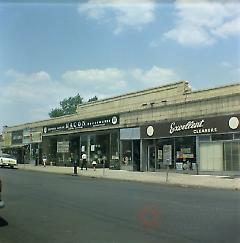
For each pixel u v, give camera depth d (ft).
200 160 105.70
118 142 136.67
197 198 54.44
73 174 116.26
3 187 70.54
